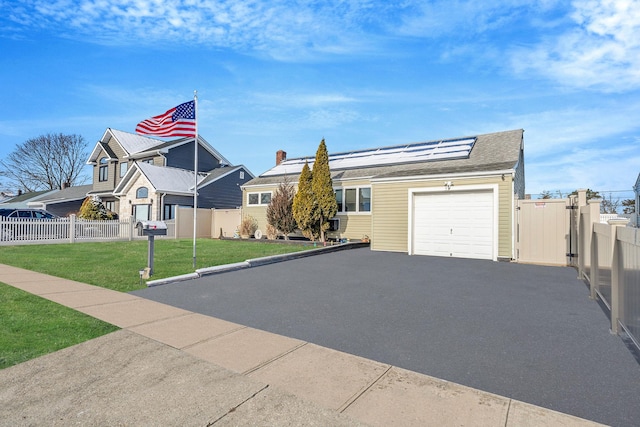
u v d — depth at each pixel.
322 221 16.34
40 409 2.91
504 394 3.16
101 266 9.97
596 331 4.84
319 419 2.76
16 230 15.77
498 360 3.89
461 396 3.10
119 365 3.75
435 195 13.10
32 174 46.28
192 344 4.36
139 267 9.81
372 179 14.53
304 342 4.45
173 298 6.70
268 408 2.92
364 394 3.14
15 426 2.68
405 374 3.54
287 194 17.67
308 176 16.53
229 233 21.61
